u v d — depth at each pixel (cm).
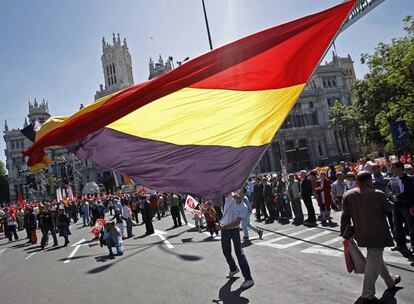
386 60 2614
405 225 998
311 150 9000
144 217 1894
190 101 425
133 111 381
